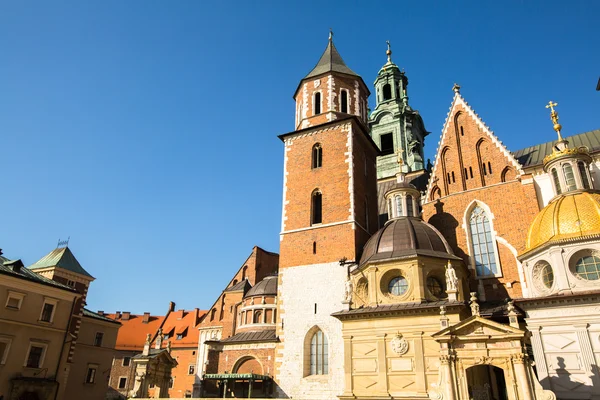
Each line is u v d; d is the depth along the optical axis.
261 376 40.09
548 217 32.97
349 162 45.12
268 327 54.16
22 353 45.84
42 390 46.19
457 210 42.44
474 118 44.59
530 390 24.84
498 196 40.69
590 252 30.09
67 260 62.91
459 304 31.77
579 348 28.30
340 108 50.62
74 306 56.50
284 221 45.88
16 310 46.19
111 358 64.19
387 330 33.69
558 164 36.03
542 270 32.25
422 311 32.91
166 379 45.34
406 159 68.62
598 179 37.44
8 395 43.81
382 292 35.69
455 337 27.19
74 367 58.50
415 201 42.56
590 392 27.14
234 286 68.44
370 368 33.38
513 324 27.08
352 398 32.81
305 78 53.12
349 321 35.41
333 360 37.34
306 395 37.22
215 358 45.59
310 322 39.75
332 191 44.75
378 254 37.19
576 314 29.02
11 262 49.00
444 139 45.94
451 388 26.38
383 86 77.25
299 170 47.72
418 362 31.80
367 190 48.59
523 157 45.03
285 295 42.00
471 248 40.47
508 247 38.62
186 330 87.06
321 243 42.69
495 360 26.12
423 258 35.31
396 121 72.50
